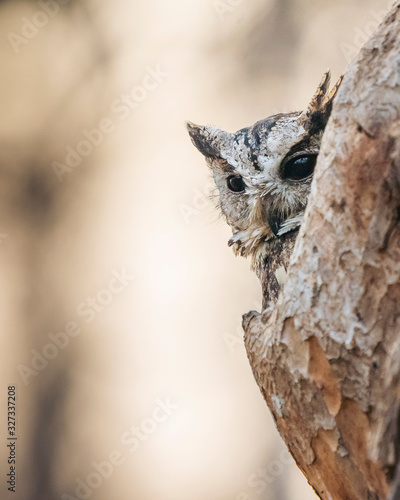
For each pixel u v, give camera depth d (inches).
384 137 153.6
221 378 238.1
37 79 263.6
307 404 161.8
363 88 161.5
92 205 251.6
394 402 147.3
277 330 161.9
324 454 161.9
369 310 154.0
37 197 256.1
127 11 251.1
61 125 255.4
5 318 251.8
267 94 235.8
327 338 158.7
